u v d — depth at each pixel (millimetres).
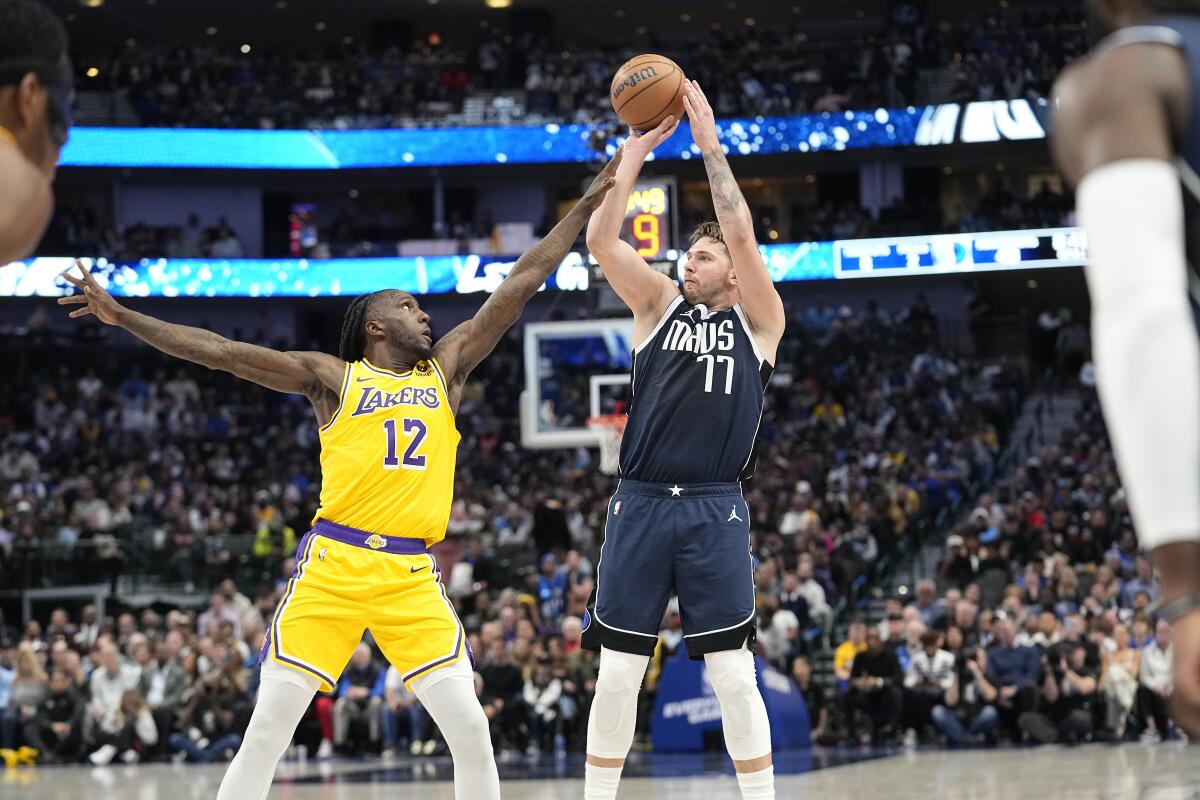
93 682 14688
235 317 30344
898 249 28125
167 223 30594
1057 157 1510
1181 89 1408
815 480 21984
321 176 30266
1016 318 28266
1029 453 24469
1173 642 1298
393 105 30500
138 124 29234
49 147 1821
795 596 15883
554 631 15352
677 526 4750
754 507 19500
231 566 18719
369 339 4680
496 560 17562
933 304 30203
